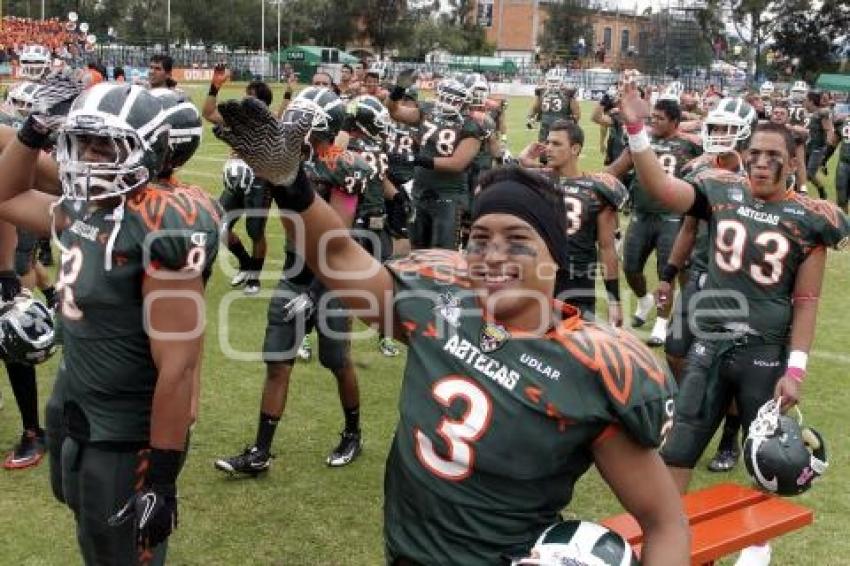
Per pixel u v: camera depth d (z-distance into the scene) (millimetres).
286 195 2285
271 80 50688
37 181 3633
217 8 56625
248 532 4598
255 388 6516
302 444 5668
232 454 5453
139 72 25969
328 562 4355
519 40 78875
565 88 18766
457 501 2238
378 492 5086
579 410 2166
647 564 2238
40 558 4262
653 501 2264
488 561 2246
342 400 5391
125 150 2891
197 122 3412
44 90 3182
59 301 3148
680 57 58375
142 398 3127
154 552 3246
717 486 4043
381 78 15570
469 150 8438
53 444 3338
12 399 6180
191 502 4875
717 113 5688
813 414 6465
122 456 3133
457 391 2232
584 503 5055
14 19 42625
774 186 4246
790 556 4543
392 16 64438
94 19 56969
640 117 4043
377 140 6883
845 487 5324
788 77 60906
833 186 19688
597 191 5793
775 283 4242
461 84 8477
